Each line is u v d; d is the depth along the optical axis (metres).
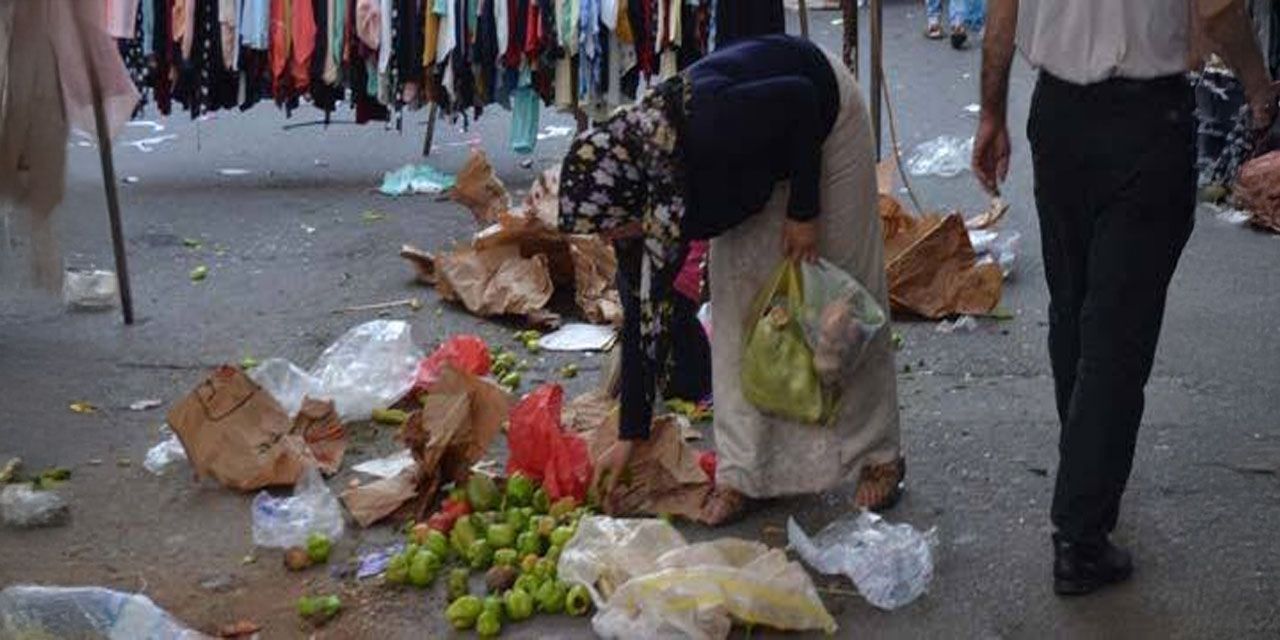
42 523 4.93
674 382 5.65
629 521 4.50
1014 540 4.69
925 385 5.97
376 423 5.69
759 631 4.19
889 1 15.42
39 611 4.15
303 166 9.85
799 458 4.77
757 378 4.61
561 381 6.11
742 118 4.28
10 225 6.31
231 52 8.82
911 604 4.34
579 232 4.43
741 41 4.56
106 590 4.25
